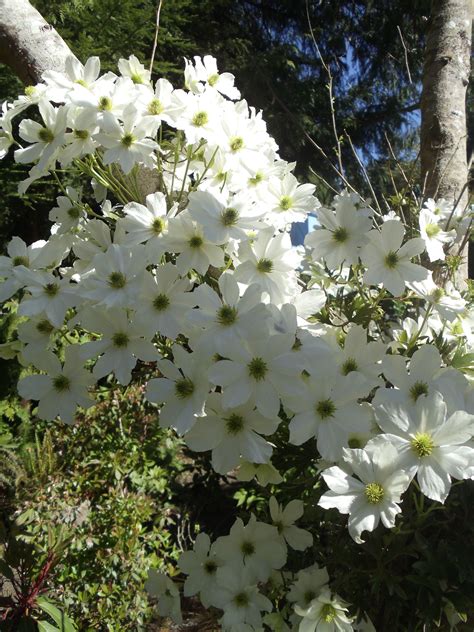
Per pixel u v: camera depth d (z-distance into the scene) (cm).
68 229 53
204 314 41
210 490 106
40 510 99
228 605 48
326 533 54
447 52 77
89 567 93
